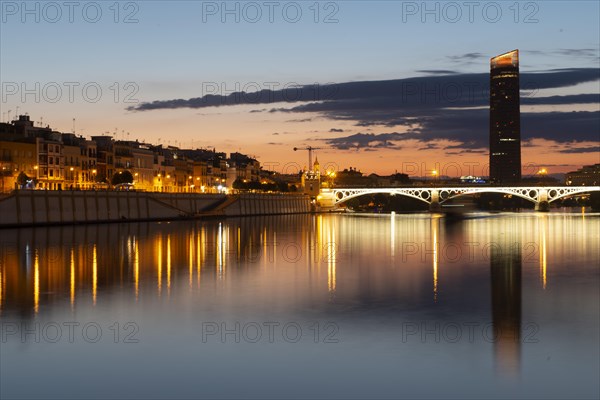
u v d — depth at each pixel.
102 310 64.81
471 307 66.44
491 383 44.44
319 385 44.28
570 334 55.47
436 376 45.69
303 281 83.00
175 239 146.25
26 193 172.62
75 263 99.75
